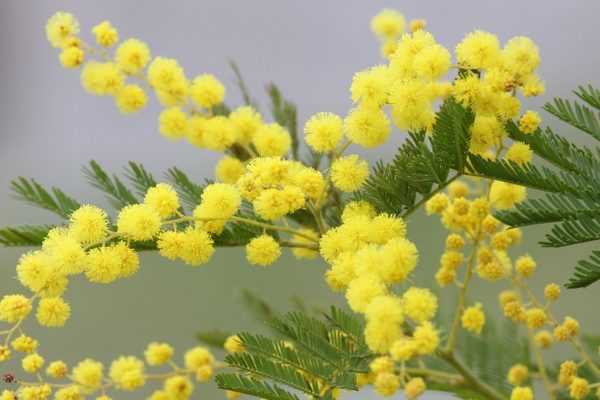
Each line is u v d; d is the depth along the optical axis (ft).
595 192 1.31
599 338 1.53
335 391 1.36
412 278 1.51
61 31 1.48
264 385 1.31
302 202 1.38
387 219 1.35
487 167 1.34
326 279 1.38
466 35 1.38
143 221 1.35
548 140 1.35
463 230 1.45
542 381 1.45
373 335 1.29
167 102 1.50
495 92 1.37
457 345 1.51
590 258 1.29
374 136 1.38
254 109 1.52
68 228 1.38
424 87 1.37
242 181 1.39
